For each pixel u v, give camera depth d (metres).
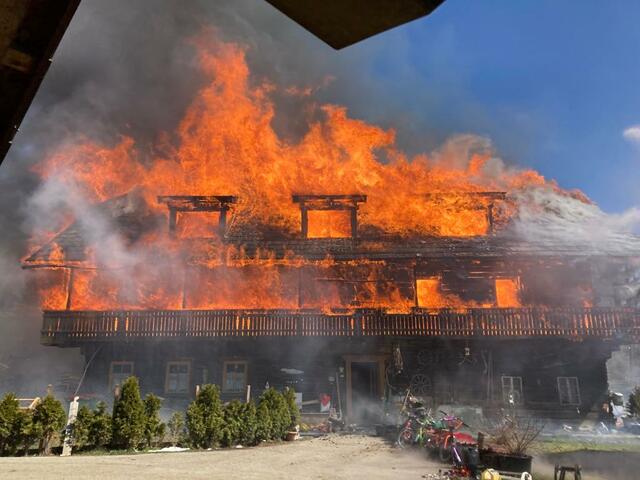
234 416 14.96
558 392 23.47
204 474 8.97
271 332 23.66
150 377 24.23
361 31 1.56
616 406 23.62
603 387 23.44
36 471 8.39
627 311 23.03
